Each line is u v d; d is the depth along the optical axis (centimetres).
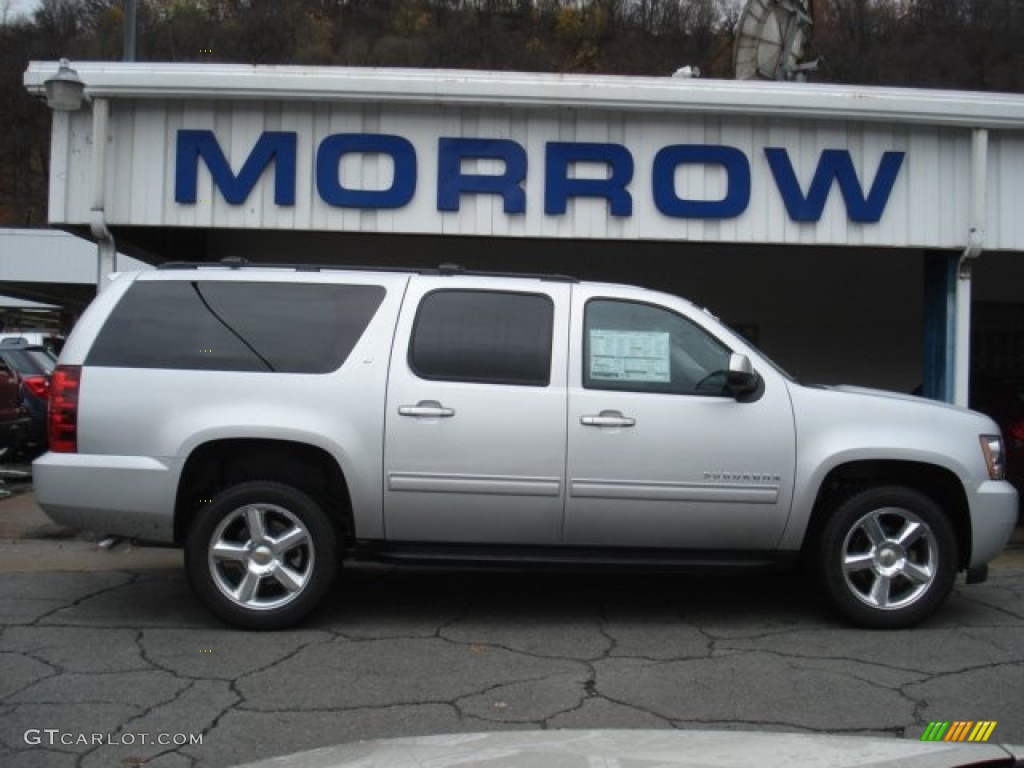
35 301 2805
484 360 532
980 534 549
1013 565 748
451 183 870
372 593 621
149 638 516
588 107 861
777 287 1349
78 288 2369
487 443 520
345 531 547
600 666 477
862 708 421
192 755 366
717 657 495
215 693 433
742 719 407
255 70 848
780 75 1216
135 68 844
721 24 4969
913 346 1352
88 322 534
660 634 537
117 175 867
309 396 521
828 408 540
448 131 873
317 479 544
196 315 537
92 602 595
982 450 554
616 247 1335
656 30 5300
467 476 520
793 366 1352
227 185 866
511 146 870
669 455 525
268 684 445
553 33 5494
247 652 493
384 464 520
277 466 541
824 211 880
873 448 534
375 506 523
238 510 523
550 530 529
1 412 1073
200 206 870
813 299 1353
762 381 540
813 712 416
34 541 802
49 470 516
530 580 663
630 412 525
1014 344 1384
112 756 364
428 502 522
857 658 495
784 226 880
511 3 5612
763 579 674
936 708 422
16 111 5722
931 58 3709
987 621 573
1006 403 890
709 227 879
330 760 244
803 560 563
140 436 516
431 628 543
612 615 577
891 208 882
